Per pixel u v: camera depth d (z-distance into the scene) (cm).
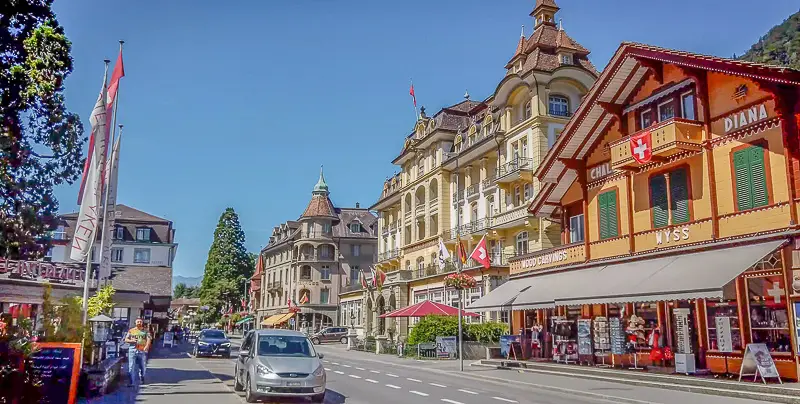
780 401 1559
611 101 2616
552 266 2919
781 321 1830
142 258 6122
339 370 2758
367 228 8994
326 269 8656
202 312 9762
